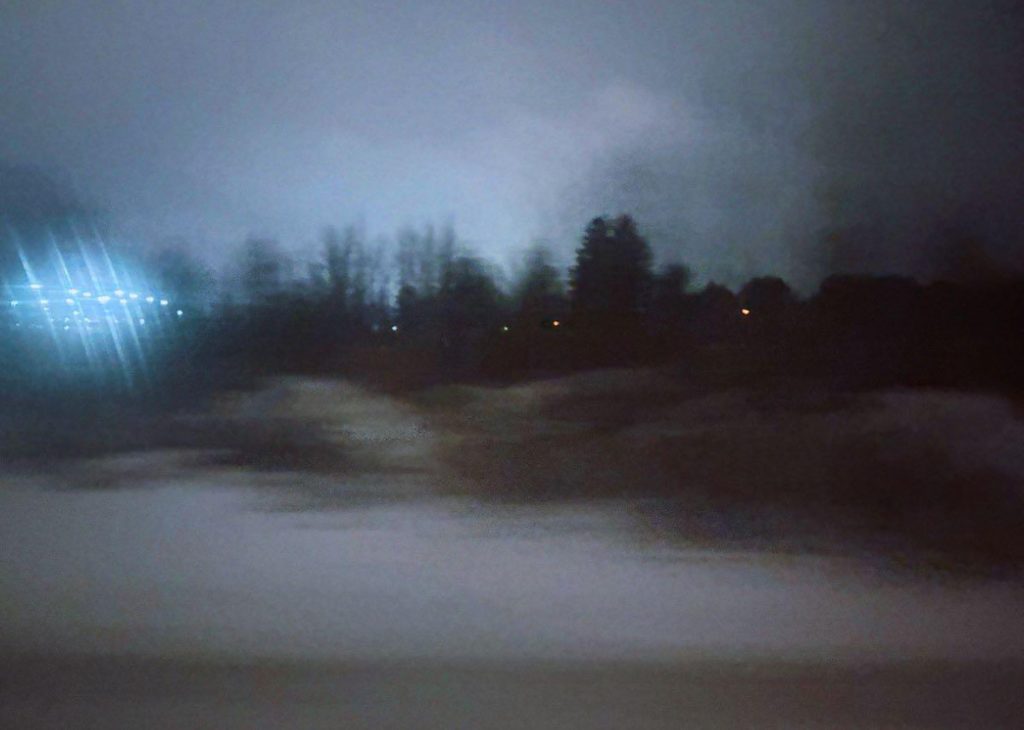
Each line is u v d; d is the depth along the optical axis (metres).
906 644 6.25
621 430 13.97
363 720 5.18
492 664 5.89
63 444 12.80
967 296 23.20
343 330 23.44
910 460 11.72
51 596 7.04
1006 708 5.37
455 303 23.06
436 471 11.44
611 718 5.20
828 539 8.74
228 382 18.42
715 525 9.18
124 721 5.18
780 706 5.36
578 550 8.33
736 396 16.72
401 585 7.36
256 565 7.83
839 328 22.08
